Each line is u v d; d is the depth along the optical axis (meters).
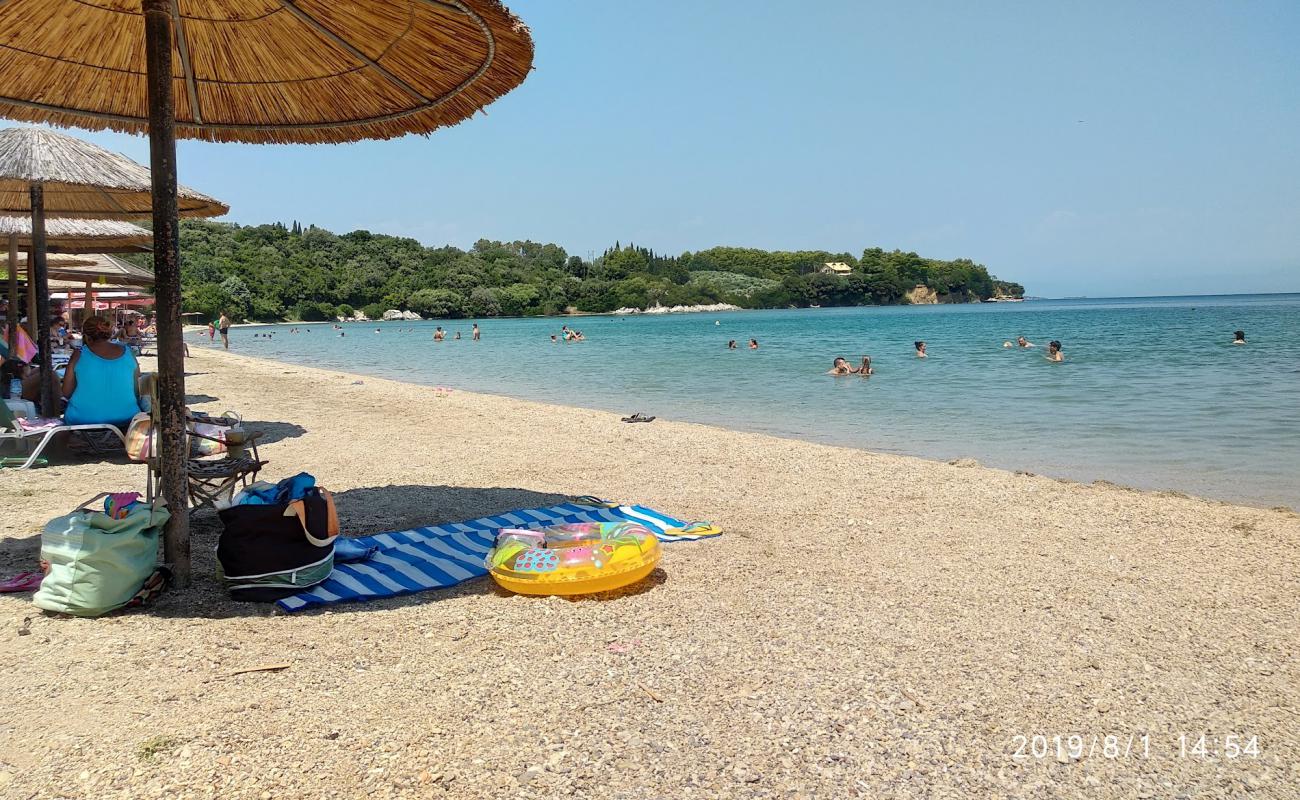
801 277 166.62
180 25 4.89
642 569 4.54
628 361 29.34
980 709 3.15
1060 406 14.29
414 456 8.94
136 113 5.49
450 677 3.41
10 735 2.89
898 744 2.89
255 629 3.93
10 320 11.81
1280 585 4.66
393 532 5.66
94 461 8.30
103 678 3.36
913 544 5.53
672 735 2.93
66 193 9.33
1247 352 26.33
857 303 169.75
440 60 4.74
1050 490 7.27
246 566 4.29
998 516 6.33
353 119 5.59
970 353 28.91
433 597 4.43
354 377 20.91
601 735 2.93
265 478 7.66
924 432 11.84
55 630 3.88
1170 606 4.32
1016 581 4.73
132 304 42.12
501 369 26.33
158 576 4.37
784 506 6.66
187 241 107.38
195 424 8.13
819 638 3.84
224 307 97.75
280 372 22.61
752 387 18.92
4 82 4.94
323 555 4.47
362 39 4.76
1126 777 2.70
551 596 4.40
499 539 4.81
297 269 112.81
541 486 7.38
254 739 2.87
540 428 11.28
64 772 2.65
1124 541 5.62
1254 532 5.86
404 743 2.86
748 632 3.92
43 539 4.10
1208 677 3.45
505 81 4.74
